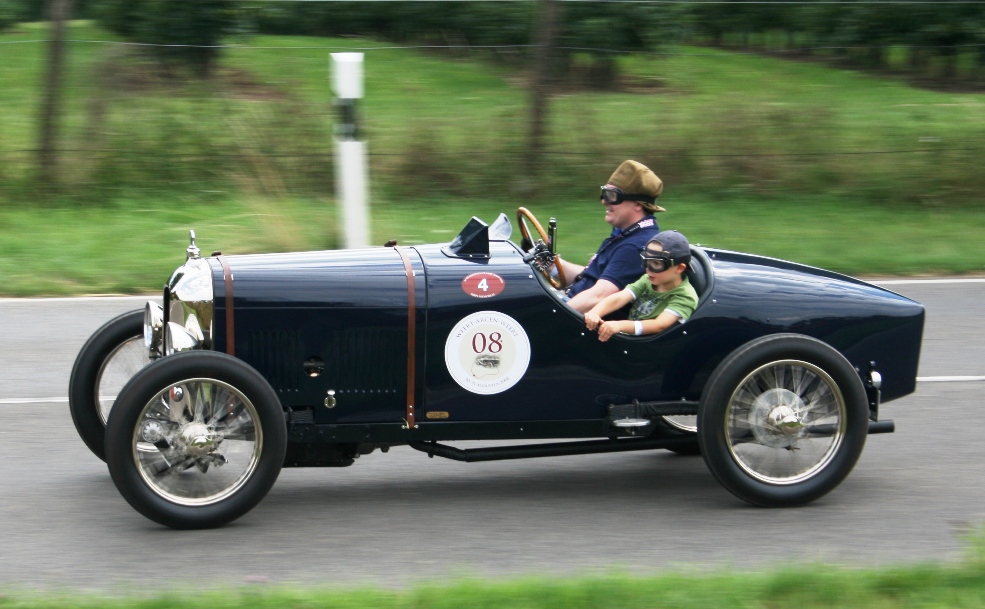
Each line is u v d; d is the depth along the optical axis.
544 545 7.18
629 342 7.78
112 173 16.81
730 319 7.90
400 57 19.92
